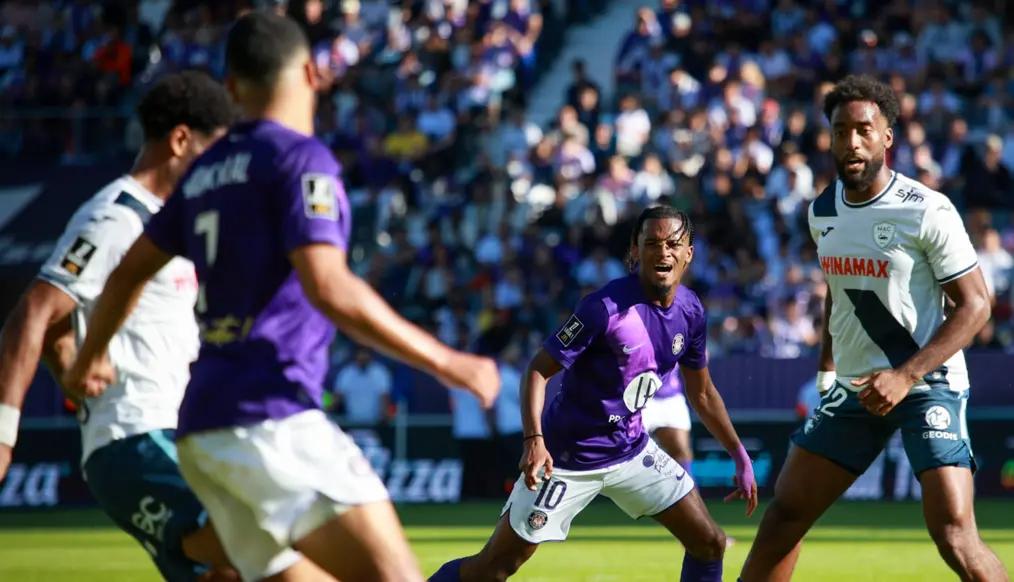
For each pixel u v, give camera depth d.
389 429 62.25
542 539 23.06
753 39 83.06
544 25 92.88
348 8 91.06
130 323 17.83
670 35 84.06
